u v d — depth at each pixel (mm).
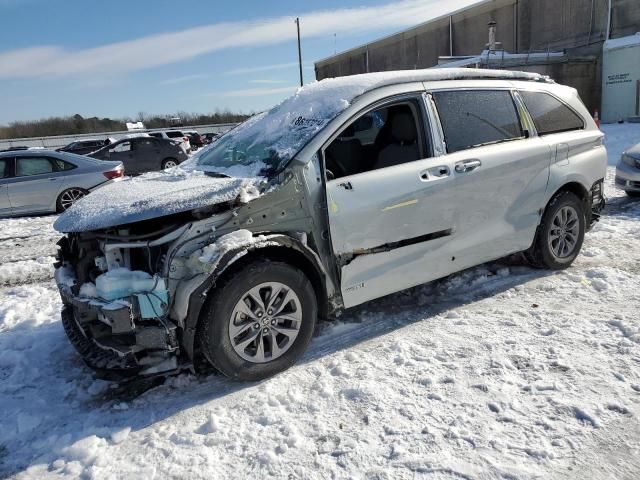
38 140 46656
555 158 4742
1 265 6883
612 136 16938
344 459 2564
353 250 3617
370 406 2973
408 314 4234
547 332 3682
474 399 2951
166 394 3336
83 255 3506
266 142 3947
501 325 3871
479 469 2406
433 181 3904
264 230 3371
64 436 2939
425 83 4109
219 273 3072
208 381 3457
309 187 3492
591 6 27797
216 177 3748
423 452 2553
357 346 3736
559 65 25828
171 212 3102
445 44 41250
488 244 4348
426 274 4027
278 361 3396
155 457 2711
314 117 3814
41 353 4016
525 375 3152
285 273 3350
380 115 3986
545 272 4934
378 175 3732
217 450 2721
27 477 2646
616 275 4656
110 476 2584
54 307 5070
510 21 34375
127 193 3531
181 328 3150
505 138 4457
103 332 3307
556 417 2734
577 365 3207
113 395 3377
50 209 10781
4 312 4996
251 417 2984
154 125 66812
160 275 3127
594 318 3846
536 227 4695
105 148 18281
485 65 24609
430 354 3502
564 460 2432
